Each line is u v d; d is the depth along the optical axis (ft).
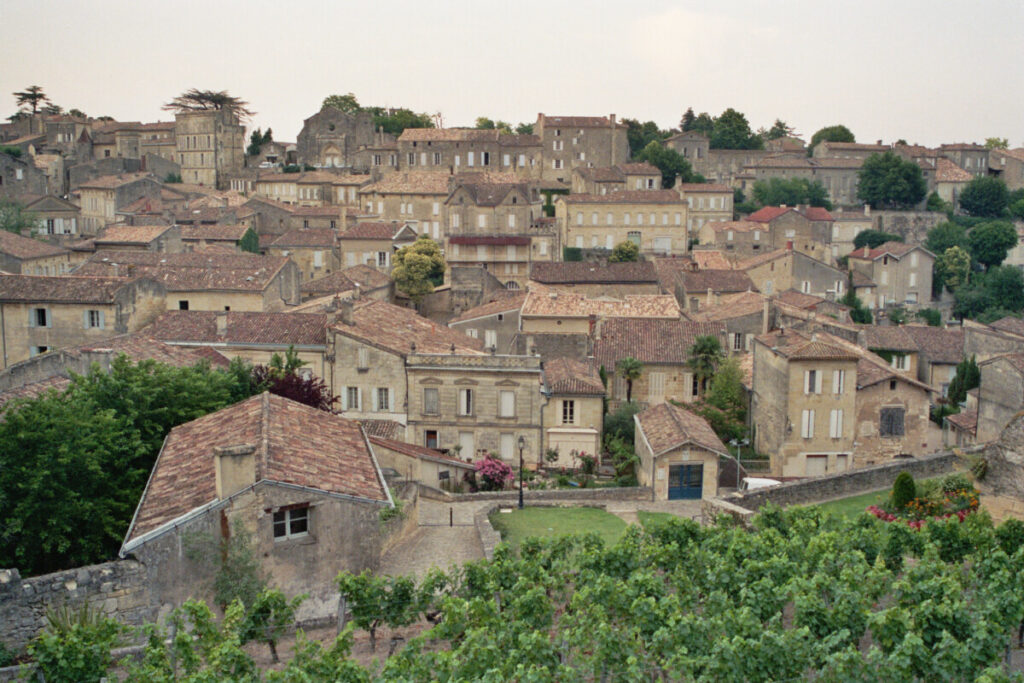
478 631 85.05
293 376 173.37
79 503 107.55
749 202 527.81
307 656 80.64
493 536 130.11
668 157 533.96
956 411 250.16
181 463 106.63
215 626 85.81
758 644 83.66
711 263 380.78
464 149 488.02
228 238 366.02
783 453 201.26
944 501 133.90
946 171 554.46
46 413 110.93
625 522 153.17
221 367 173.58
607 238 428.15
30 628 87.51
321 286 321.32
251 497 94.07
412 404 203.10
